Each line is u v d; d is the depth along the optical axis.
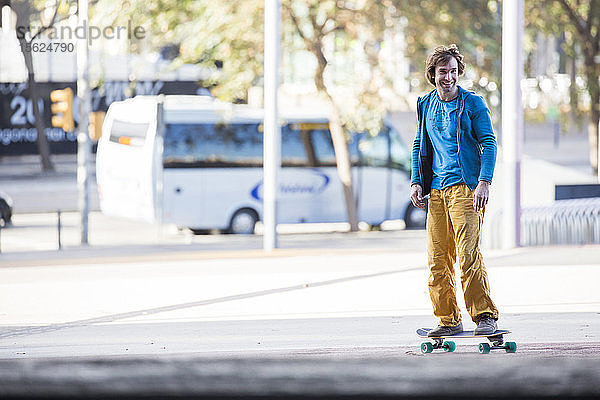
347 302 28.44
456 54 18.34
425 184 18.78
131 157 74.81
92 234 75.75
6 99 98.75
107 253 49.75
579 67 82.25
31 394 13.40
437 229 18.66
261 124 75.56
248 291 31.38
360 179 79.12
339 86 69.50
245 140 75.50
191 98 75.88
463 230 18.23
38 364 16.70
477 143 18.31
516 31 42.59
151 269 37.97
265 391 13.49
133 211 74.94
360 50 68.88
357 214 76.88
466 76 69.12
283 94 71.81
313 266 37.72
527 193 57.69
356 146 78.81
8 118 99.06
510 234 43.12
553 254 39.22
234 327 24.22
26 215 87.50
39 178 100.50
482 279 18.25
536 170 60.16
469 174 18.30
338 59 69.50
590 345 19.50
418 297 29.20
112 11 65.44
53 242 68.88
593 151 81.56
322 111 78.06
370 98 69.12
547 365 15.81
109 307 28.73
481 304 18.31
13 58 96.25
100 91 85.19
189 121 74.69
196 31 65.50
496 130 69.38
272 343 21.19
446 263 18.72
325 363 16.42
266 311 27.11
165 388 13.66
